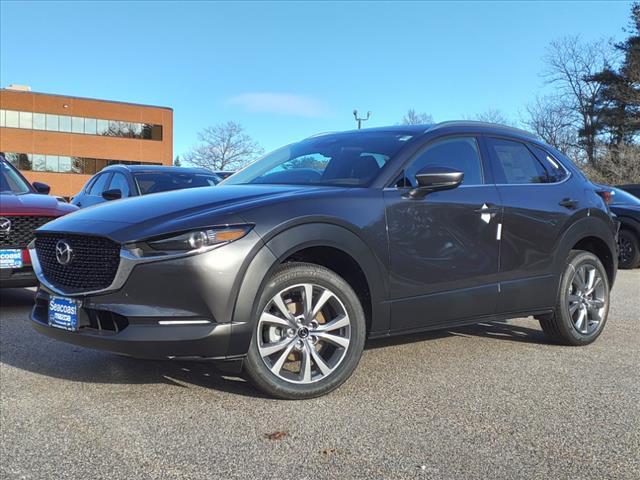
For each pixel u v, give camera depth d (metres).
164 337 3.22
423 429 3.23
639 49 39.56
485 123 4.89
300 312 3.65
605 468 2.82
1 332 5.32
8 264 5.83
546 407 3.60
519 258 4.62
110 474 2.71
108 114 56.69
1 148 52.75
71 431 3.16
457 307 4.27
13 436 3.10
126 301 3.29
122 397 3.67
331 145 4.76
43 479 2.66
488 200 4.46
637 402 3.71
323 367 3.68
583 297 5.16
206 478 2.68
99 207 3.97
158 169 9.09
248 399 3.64
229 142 65.88
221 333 3.28
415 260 4.02
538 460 2.89
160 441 3.04
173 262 3.25
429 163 4.33
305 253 3.79
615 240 5.47
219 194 3.82
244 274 3.33
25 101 53.34
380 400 3.67
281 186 4.11
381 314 3.91
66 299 3.51
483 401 3.69
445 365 4.46
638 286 9.08
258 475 2.71
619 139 40.84
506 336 5.46
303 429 3.21
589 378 4.20
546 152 5.21
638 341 5.38
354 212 3.77
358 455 2.91
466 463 2.85
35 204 6.19
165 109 59.25
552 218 4.86
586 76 42.84
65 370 4.20
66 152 55.19
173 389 3.81
